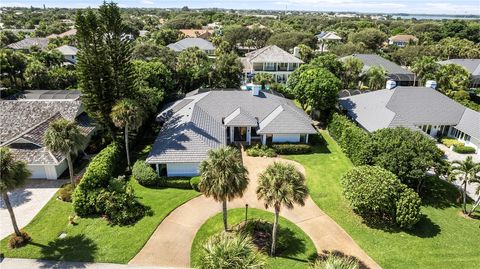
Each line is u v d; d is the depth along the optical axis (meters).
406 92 47.00
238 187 22.38
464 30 133.88
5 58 57.41
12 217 23.20
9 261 22.23
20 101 40.44
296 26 166.38
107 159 31.53
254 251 16.16
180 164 32.84
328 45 118.81
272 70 74.38
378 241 25.20
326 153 40.41
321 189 32.31
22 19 187.88
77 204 26.83
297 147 39.84
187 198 30.11
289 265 22.53
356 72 62.84
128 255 23.00
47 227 25.69
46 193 30.44
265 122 41.59
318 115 51.19
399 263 23.02
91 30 34.34
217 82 60.53
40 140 33.62
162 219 26.97
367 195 25.69
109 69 36.47
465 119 43.91
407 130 33.16
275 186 21.11
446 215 28.81
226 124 40.38
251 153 39.22
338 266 15.39
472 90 67.31
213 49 98.62
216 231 25.81
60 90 56.12
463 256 23.81
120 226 25.97
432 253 24.02
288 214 28.27
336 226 26.92
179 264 22.50
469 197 31.69
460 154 40.84
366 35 120.19
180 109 43.34
